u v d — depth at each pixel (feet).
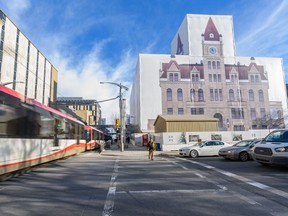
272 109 238.89
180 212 18.52
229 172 37.58
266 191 24.95
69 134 62.18
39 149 41.01
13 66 154.61
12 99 31.99
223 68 239.50
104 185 28.63
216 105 231.30
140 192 24.98
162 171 39.55
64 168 44.55
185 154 70.44
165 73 230.07
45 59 211.82
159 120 131.34
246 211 18.65
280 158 36.29
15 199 22.49
